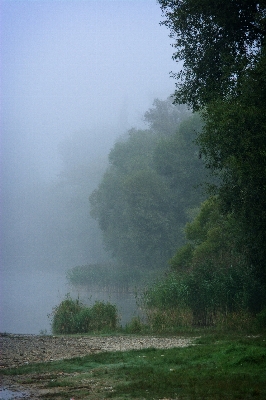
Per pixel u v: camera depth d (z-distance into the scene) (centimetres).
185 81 2525
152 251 7300
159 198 7081
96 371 1266
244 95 2127
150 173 7112
